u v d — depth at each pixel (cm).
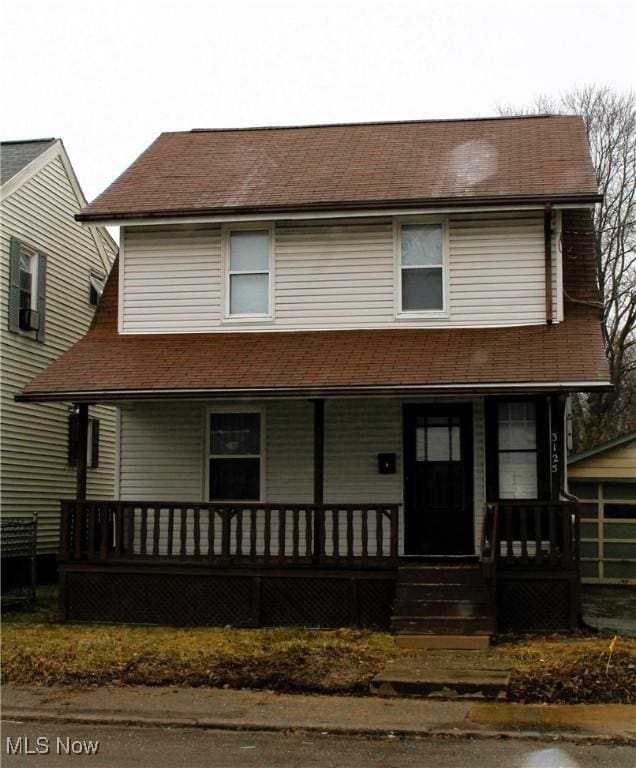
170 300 1599
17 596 1569
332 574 1341
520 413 1458
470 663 1088
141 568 1396
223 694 1009
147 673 1084
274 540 1551
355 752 808
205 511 1581
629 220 2880
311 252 1568
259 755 801
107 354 1528
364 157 1742
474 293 1516
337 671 1072
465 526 1491
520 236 1514
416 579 1318
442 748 817
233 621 1366
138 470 1609
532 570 1295
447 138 1809
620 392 3166
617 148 2945
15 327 1867
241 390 1366
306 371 1401
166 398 1391
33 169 1936
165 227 1611
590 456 1766
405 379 1343
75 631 1332
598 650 1123
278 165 1739
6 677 1085
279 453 1573
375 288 1543
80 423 1449
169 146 1894
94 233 2233
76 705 970
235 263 1595
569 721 889
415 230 1552
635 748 811
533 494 1443
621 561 1745
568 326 1467
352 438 1543
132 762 779
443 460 1510
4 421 1827
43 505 1981
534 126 1822
